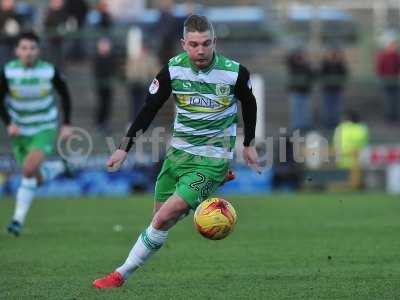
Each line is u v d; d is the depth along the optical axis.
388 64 81.31
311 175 72.25
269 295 26.09
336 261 33.47
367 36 98.31
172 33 75.56
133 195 68.00
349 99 87.31
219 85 26.28
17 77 42.31
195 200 26.28
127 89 80.38
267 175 71.00
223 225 26.03
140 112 26.44
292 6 99.94
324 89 78.69
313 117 83.38
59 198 65.50
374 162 73.94
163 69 26.41
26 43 41.97
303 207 57.25
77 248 37.78
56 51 78.12
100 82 75.88
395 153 73.81
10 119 43.16
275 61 92.56
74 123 80.25
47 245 38.78
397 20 101.06
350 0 102.75
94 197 66.31
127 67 76.00
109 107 76.25
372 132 81.88
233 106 26.80
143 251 26.73
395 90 81.56
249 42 93.00
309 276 29.78
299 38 94.44
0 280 29.17
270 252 36.19
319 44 94.25
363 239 40.31
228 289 27.19
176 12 80.88
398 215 51.94
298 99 78.25
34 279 29.38
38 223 48.41
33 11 86.44
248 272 30.86
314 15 95.94
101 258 34.62
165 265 32.66
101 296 25.83
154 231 26.44
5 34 75.38
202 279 29.27
